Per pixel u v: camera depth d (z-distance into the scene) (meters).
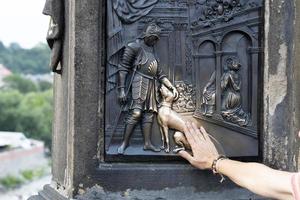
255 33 2.63
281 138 2.61
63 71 2.77
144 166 2.59
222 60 2.62
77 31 2.56
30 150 33.88
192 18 2.62
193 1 2.62
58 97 2.91
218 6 2.62
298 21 2.63
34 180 31.67
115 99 2.58
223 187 2.60
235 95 2.62
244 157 2.62
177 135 2.58
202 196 2.60
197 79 2.62
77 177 2.56
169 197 2.59
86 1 2.56
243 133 2.62
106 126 2.58
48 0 2.71
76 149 2.56
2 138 33.28
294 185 2.21
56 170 2.91
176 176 2.59
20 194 28.14
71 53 2.59
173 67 2.61
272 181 2.29
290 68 2.62
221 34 2.62
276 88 2.61
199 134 2.55
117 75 2.58
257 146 2.63
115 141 2.58
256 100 2.63
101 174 2.57
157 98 2.60
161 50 2.61
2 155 31.53
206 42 2.62
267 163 2.61
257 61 2.63
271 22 2.61
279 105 2.61
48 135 36.91
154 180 2.58
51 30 2.74
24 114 36.62
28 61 43.38
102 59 2.58
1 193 28.81
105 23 2.58
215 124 2.62
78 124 2.56
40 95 38.62
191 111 2.61
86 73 2.57
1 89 39.62
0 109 36.31
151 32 2.58
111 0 2.58
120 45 2.58
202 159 2.51
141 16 2.59
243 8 2.63
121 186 2.57
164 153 2.59
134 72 2.59
